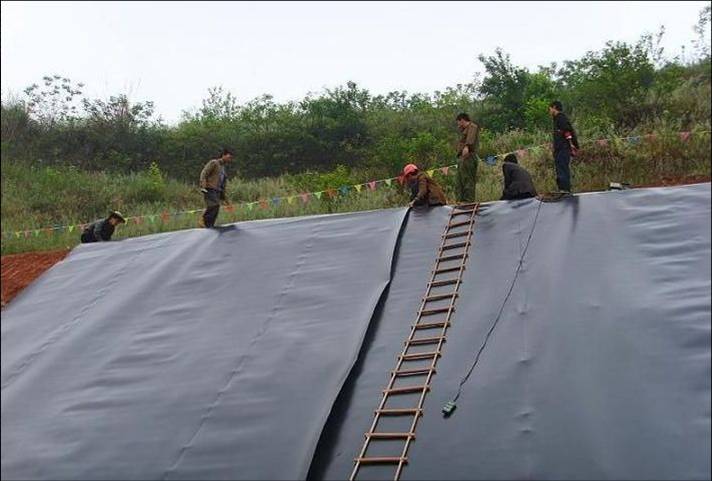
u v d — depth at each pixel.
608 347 8.45
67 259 13.79
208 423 8.83
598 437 7.39
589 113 19.02
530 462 7.34
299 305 10.75
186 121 28.47
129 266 12.96
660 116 17.61
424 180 12.85
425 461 7.75
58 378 10.30
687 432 7.16
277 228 12.95
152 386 9.71
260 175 25.41
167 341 10.60
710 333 8.16
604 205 11.12
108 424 9.19
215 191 14.23
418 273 11.02
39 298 12.70
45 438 9.16
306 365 9.46
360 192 19.09
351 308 10.45
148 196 22.48
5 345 11.50
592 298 9.28
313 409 8.70
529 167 17.03
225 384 9.41
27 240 18.61
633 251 9.92
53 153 25.55
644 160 15.66
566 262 10.09
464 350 9.19
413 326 9.88
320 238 12.33
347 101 26.22
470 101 25.36
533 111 21.77
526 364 8.60
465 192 13.12
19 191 21.52
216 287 11.66
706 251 9.49
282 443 8.30
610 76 19.02
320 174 22.25
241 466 8.13
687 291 8.90
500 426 7.88
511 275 10.28
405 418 8.37
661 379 7.82
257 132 26.11
